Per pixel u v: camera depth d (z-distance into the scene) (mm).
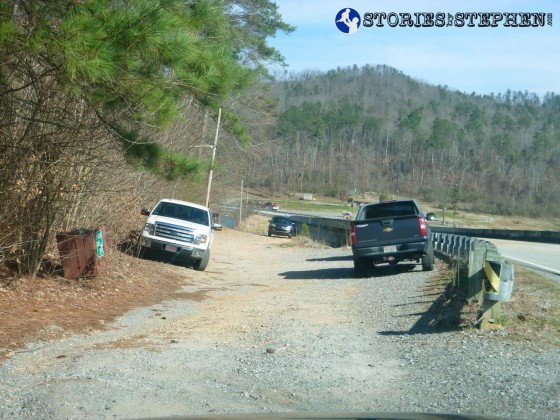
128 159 10641
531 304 10992
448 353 8469
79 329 10320
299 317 11922
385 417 3320
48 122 10242
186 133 26203
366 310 12547
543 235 38125
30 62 9180
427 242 17641
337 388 7125
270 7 30094
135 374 7543
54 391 6652
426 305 12250
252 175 57656
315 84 188125
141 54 8609
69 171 12758
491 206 107125
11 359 8188
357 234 17859
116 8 8406
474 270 10656
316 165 134000
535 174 120500
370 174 134375
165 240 19844
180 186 29875
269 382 7363
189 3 9469
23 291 11844
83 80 8492
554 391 6520
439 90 198625
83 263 13562
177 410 6156
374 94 188500
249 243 37344
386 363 8297
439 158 136250
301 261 27062
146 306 13133
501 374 7270
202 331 10664
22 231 12219
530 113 179000
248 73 11930
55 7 8148
